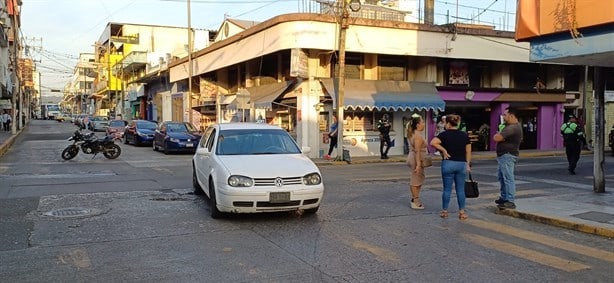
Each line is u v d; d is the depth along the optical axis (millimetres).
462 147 8938
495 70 26594
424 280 5594
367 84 23016
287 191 8305
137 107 60719
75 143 20547
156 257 6391
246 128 10258
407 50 22797
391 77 24609
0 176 14594
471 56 24219
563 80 28156
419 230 8062
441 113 25266
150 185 12773
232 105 28828
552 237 7762
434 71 24703
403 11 29766
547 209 9398
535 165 19141
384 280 5570
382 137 21875
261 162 8781
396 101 22484
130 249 6754
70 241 7141
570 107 28734
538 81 27172
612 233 7738
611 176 15445
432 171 17031
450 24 23844
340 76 20609
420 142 9820
